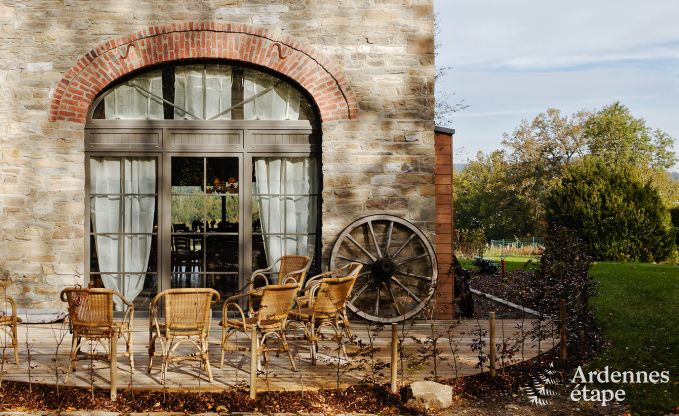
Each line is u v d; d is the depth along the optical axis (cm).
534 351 668
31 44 827
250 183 848
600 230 1641
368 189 839
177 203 846
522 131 3866
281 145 851
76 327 547
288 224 856
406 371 594
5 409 496
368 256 833
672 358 643
